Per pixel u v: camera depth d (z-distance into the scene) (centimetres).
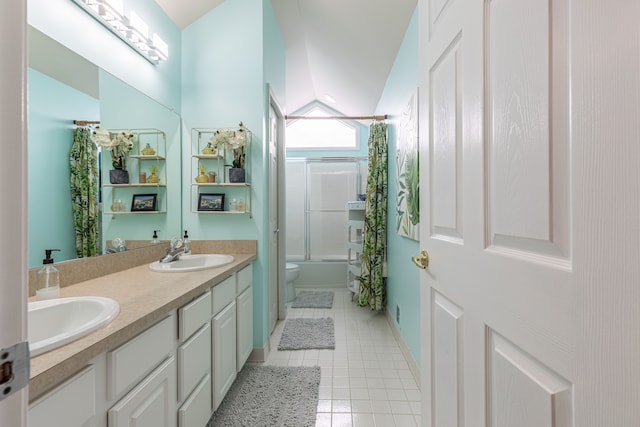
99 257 152
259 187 229
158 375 105
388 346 251
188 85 233
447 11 93
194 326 130
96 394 79
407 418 163
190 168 232
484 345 73
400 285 253
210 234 230
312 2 251
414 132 201
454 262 89
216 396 152
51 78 127
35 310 93
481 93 73
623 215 39
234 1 231
